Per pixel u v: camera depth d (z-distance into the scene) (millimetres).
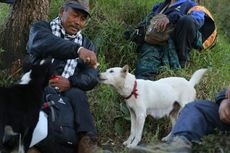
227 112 3006
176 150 2600
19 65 5551
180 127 2994
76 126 4059
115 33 6461
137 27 6402
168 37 6109
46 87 4113
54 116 3947
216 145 2699
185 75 6070
